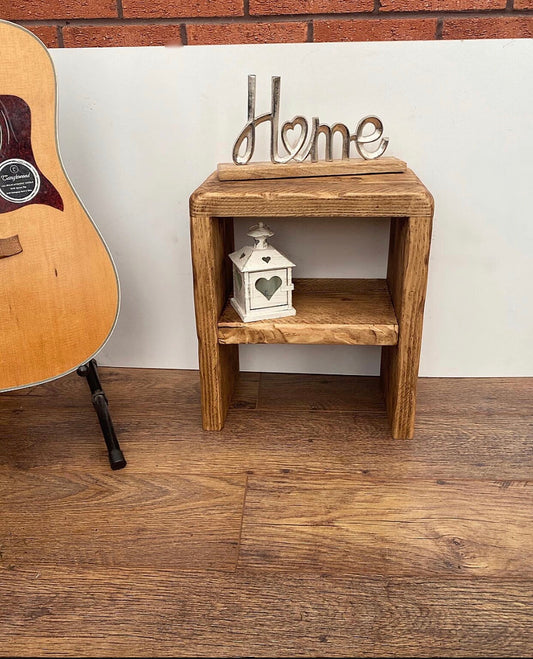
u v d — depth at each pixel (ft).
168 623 2.56
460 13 3.83
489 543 2.97
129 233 4.41
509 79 3.79
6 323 3.32
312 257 4.42
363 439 3.85
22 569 2.85
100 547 2.99
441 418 4.08
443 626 2.52
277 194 3.30
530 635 2.48
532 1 3.75
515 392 4.40
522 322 4.43
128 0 3.96
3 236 3.26
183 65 3.92
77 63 3.97
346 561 2.87
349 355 4.68
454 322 4.46
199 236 3.44
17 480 3.50
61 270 3.37
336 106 3.96
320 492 3.36
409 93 3.88
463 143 3.97
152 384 4.60
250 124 3.52
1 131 3.22
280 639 2.48
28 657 2.42
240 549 2.96
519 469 3.53
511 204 4.09
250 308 3.69
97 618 2.59
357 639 2.48
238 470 3.57
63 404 4.33
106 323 3.51
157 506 3.27
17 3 4.01
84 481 3.48
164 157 4.17
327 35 3.93
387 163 3.62
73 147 4.19
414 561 2.86
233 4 3.92
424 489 3.37
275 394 4.45
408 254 3.36
